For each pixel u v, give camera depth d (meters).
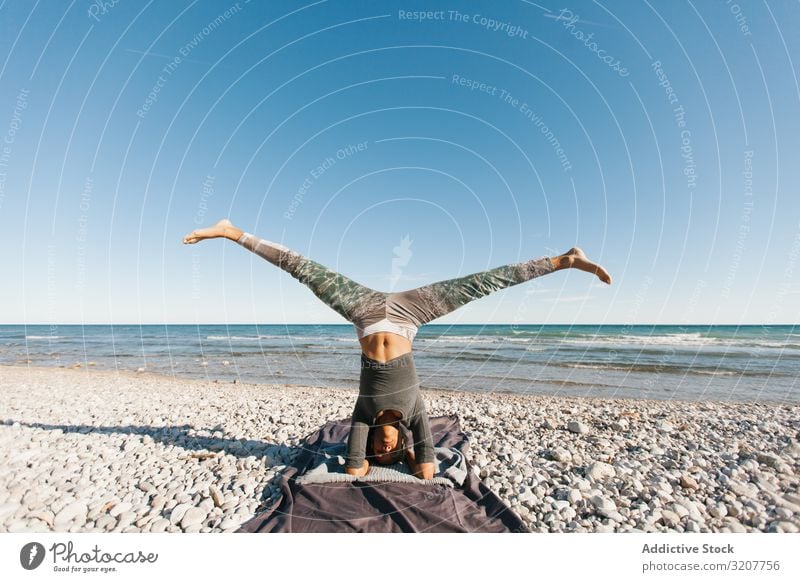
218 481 5.38
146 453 6.43
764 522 4.41
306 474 5.03
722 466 5.79
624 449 6.55
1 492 5.04
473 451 6.38
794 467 5.82
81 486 5.24
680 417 8.93
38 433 7.57
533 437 7.17
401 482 4.86
